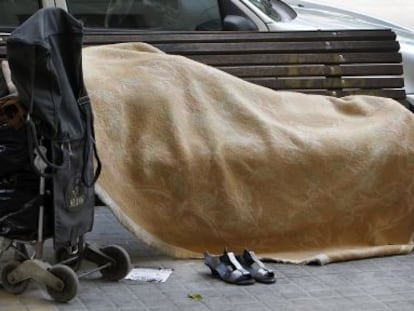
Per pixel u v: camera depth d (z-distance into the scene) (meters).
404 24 18.84
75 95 6.12
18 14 8.93
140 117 7.10
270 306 6.13
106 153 6.90
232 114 7.36
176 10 9.33
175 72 7.36
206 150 7.09
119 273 6.51
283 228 7.28
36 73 5.75
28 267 6.09
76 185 6.05
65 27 6.04
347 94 8.87
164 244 7.02
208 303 6.17
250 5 9.44
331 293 6.42
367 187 7.41
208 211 7.09
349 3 21.23
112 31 9.08
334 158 7.30
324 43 8.91
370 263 7.16
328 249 7.34
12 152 5.91
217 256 6.83
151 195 7.00
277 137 7.27
